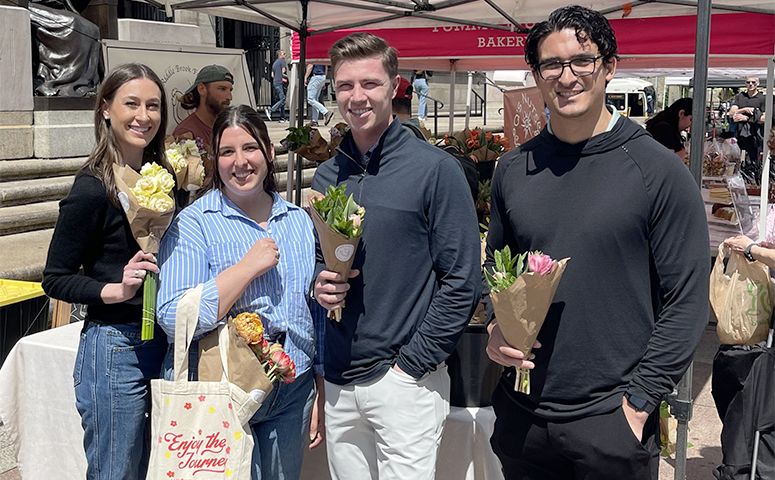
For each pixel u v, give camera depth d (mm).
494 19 6137
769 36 4762
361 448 2660
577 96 2105
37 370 3449
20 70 7934
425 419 2508
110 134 2615
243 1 5285
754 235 5754
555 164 2229
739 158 7711
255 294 2566
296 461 2729
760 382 3080
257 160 2572
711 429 4391
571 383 2191
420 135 3049
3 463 3900
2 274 5328
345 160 2607
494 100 21844
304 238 2752
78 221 2535
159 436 2418
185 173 3797
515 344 2215
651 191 2094
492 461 2934
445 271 2445
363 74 2393
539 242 2234
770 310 3092
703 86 2566
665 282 2133
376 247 2447
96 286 2518
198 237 2576
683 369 2104
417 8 5246
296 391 2664
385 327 2467
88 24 8727
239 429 2395
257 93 18875
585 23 2072
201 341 2469
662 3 5148
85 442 2754
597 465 2176
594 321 2158
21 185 7285
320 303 2492
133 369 2662
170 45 5410
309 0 5391
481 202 4148
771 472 3105
